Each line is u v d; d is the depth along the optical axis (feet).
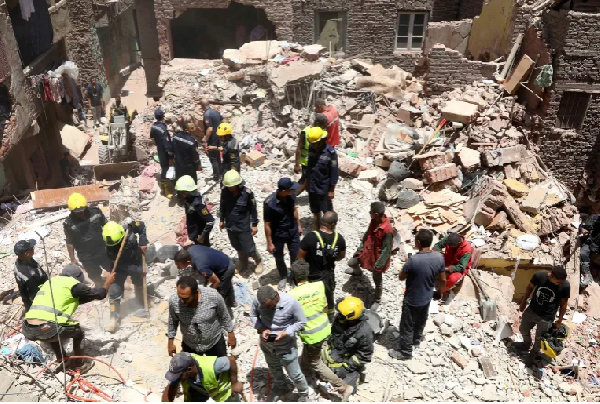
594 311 32.37
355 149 37.22
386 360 21.31
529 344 22.82
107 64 74.64
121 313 24.35
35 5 46.68
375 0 56.29
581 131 40.50
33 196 35.27
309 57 43.60
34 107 44.83
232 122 41.29
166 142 33.35
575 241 30.63
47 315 18.57
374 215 21.77
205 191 33.91
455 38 49.49
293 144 37.68
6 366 20.79
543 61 39.04
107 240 21.68
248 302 24.29
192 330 17.66
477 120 36.50
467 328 22.77
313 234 20.22
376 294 23.86
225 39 70.28
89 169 55.06
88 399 19.39
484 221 29.22
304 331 17.74
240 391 17.35
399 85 40.65
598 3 38.55
